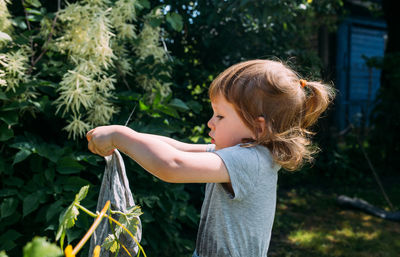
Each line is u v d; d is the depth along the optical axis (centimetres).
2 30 174
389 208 404
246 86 95
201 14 306
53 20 200
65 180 179
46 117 192
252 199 92
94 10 184
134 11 202
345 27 897
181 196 227
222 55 341
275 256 284
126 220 76
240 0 293
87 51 176
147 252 233
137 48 234
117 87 220
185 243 257
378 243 309
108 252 101
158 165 81
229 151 91
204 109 308
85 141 196
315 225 350
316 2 418
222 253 94
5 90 176
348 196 444
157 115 216
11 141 178
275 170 99
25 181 187
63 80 180
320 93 113
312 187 480
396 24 617
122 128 87
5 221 175
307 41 460
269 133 96
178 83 303
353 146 563
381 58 560
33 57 198
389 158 567
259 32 347
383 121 564
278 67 103
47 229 171
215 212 95
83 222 174
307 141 112
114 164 105
